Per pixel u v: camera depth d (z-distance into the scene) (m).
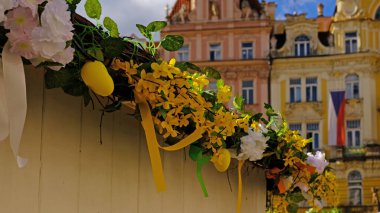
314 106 29.09
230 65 29.66
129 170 2.74
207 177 3.78
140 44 2.42
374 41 29.08
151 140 2.43
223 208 4.10
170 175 3.20
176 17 30.14
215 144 3.00
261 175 5.22
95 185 2.45
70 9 1.97
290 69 29.41
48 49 1.70
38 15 1.70
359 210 27.84
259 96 29.47
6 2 1.61
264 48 29.58
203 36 29.92
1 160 1.90
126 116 2.73
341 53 29.08
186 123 2.59
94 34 2.12
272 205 5.58
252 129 3.73
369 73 28.91
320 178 5.62
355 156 28.25
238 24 29.75
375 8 29.30
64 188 2.23
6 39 1.68
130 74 2.34
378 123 28.75
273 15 30.34
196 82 2.61
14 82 1.69
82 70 2.06
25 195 2.01
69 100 2.28
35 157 2.06
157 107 2.49
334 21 29.39
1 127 1.66
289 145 4.48
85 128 2.38
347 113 28.91
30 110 2.04
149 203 2.94
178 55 29.95
